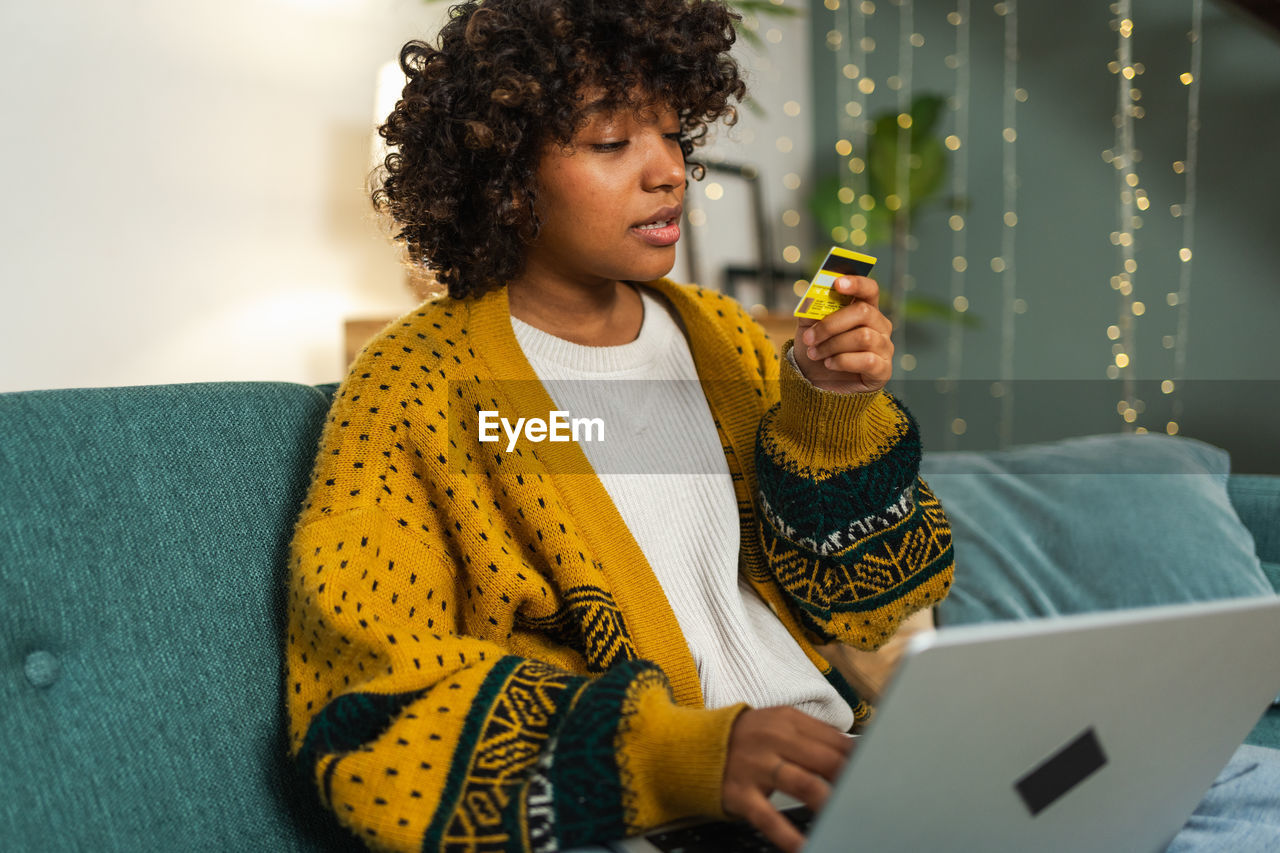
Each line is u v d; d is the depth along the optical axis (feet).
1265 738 3.76
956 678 1.39
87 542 2.27
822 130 13.21
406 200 2.78
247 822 2.32
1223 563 4.39
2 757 2.04
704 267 11.35
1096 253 11.10
